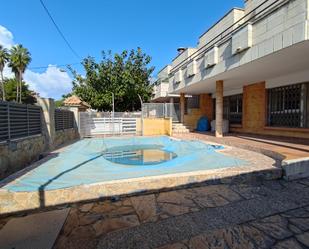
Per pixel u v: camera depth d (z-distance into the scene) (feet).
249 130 40.34
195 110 55.36
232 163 18.63
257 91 37.93
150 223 9.73
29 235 8.93
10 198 11.50
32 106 22.86
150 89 68.13
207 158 21.52
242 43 23.93
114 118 49.21
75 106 45.21
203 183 14.88
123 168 17.97
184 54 54.85
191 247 7.91
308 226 9.28
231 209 11.05
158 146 36.22
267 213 10.54
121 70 63.31
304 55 20.97
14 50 113.60
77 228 9.45
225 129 45.24
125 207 11.56
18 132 19.33
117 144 37.73
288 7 18.13
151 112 53.11
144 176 14.56
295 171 16.46
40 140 24.70
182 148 31.96
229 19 38.32
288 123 31.83
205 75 33.94
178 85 46.62
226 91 48.24
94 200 12.56
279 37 19.12
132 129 50.55
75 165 19.10
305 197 12.57
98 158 23.34
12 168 17.62
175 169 17.07
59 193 12.07
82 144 34.24
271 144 25.79
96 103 60.64
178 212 10.80
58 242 8.35
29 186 12.47
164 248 7.88
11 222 10.27
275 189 13.96
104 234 8.87
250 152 23.91
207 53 32.30
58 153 24.84
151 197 12.91
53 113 28.09
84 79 64.95
